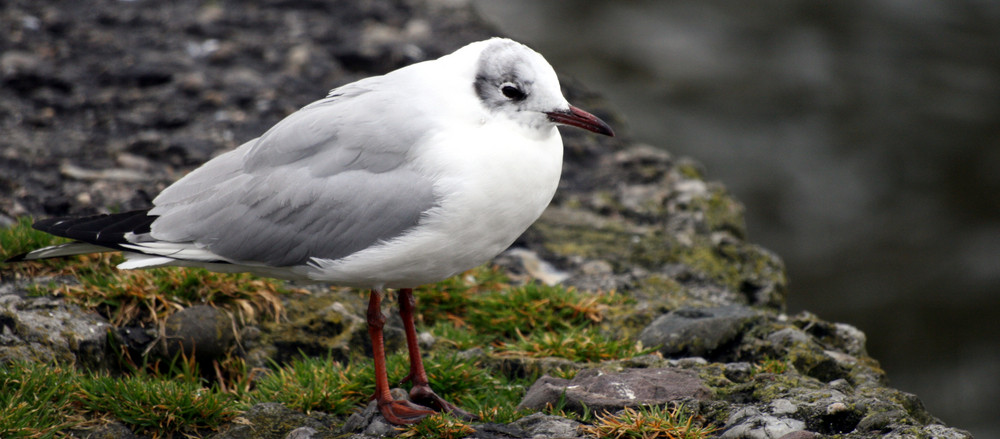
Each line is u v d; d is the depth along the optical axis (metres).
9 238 10.32
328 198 8.26
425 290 10.97
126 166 13.34
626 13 25.55
